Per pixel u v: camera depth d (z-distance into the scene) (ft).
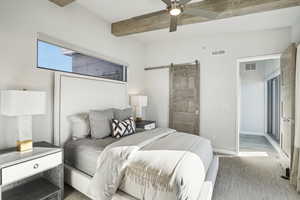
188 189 4.60
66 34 8.58
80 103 9.11
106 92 10.92
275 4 7.32
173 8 6.55
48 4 7.77
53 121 8.00
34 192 6.09
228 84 12.47
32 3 7.18
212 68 12.97
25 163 5.21
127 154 5.73
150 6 9.25
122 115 10.07
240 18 10.13
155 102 15.31
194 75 13.47
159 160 5.35
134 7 9.36
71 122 8.52
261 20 10.30
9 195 5.90
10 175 4.86
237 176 8.57
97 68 10.81
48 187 6.42
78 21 9.21
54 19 8.02
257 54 11.65
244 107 20.16
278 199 6.64
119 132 8.56
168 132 8.82
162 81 14.99
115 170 5.54
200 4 8.48
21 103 5.66
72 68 9.16
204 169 5.95
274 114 17.42
